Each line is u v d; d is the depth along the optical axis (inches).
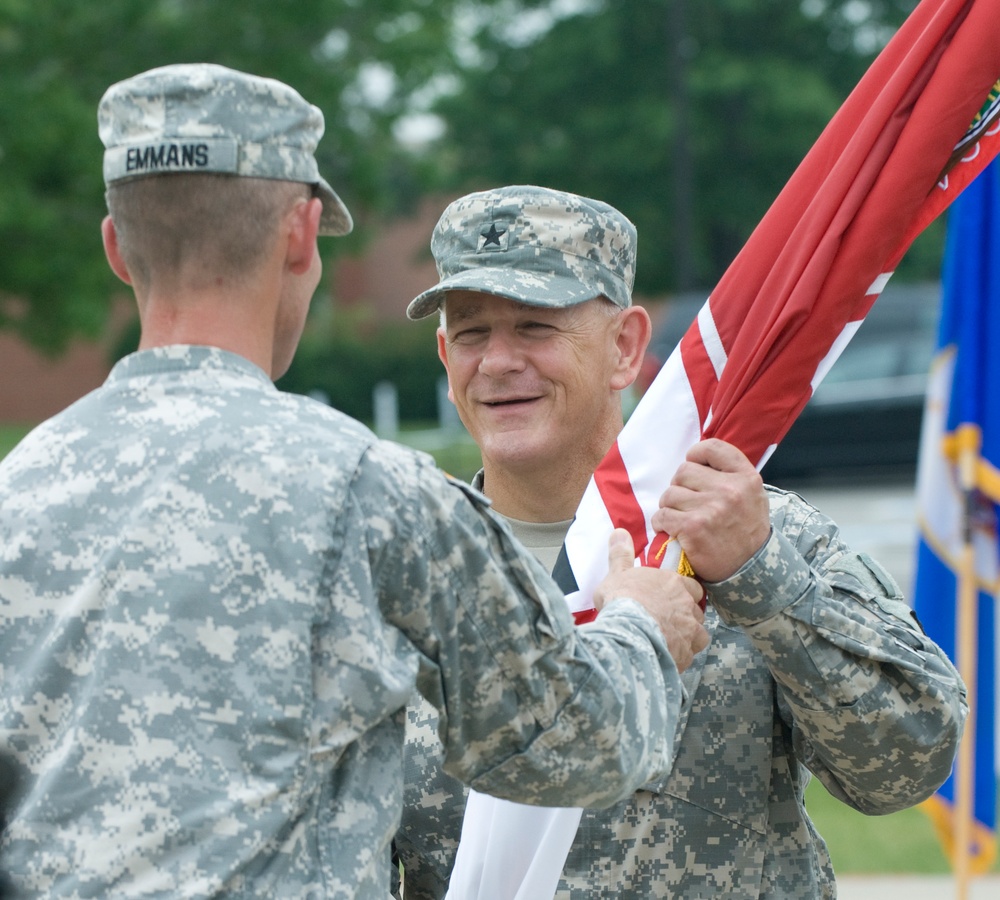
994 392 503.2
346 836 190.9
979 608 508.1
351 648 190.7
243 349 204.5
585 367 289.0
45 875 181.3
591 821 253.0
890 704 239.3
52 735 188.7
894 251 268.4
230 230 201.8
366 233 1850.4
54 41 1461.6
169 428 197.0
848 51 2896.2
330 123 1676.9
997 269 501.4
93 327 1510.8
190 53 1537.9
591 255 288.7
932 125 265.4
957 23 268.4
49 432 203.9
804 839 257.4
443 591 200.4
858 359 1541.6
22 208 1419.8
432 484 200.7
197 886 178.5
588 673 207.2
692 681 256.8
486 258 287.4
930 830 644.1
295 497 191.9
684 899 250.7
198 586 187.9
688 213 2293.3
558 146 2874.0
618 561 252.1
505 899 250.5
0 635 193.9
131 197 202.8
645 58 2834.6
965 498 504.7
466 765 209.8
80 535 194.1
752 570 239.0
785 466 1549.0
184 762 183.0
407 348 3011.8
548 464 291.6
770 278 274.7
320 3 1544.0
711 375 278.1
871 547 1187.9
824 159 278.7
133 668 186.1
